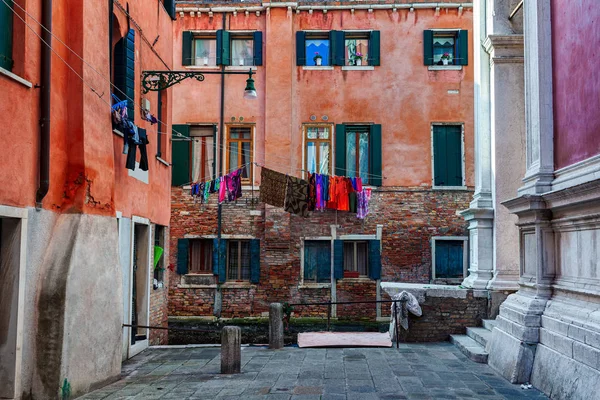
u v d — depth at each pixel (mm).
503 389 7559
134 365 9609
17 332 6645
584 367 6418
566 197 7211
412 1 18094
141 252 11539
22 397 6777
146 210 11438
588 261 6980
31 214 6957
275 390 7551
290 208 15211
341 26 18219
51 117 7344
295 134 18016
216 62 18297
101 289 8070
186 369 9203
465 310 11672
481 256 11898
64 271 7203
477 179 12547
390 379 8227
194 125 18234
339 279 17656
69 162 7797
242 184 17953
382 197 17844
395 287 12148
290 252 17703
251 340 16938
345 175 17859
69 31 7898
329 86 18078
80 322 7438
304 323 17125
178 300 17812
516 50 11633
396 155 17906
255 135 18062
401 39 18125
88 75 7980
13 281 6672
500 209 11609
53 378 6973
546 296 8039
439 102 17938
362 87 18062
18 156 6637
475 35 12758
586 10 7172
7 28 6695
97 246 8039
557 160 8148
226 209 17938
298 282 17703
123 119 9086
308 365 9367
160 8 12531
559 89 8102
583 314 6805
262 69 18219
